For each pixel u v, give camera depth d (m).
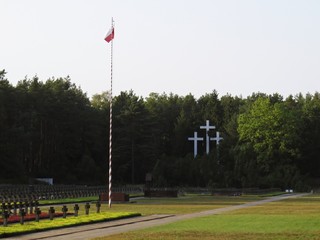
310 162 149.62
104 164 142.75
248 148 130.25
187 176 122.31
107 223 39.72
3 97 122.62
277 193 110.56
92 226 37.09
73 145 137.75
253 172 120.00
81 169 132.50
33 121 128.12
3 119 117.81
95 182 130.38
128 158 145.25
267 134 134.50
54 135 135.50
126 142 145.25
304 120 151.00
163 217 45.44
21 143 119.31
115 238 28.94
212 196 95.50
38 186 96.56
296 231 32.00
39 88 138.38
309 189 120.88
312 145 149.38
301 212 50.28
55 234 31.81
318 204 65.50
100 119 147.75
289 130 134.75
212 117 168.75
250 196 95.50
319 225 36.09
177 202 72.38
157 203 69.56
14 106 127.81
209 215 47.34
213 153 127.12
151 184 118.81
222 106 184.50
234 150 130.50
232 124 153.88
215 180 120.25
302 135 147.75
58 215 44.34
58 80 153.00
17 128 118.69
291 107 158.75
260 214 47.88
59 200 71.06
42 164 134.50
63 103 138.38
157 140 157.75
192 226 36.06
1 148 114.19
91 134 141.38
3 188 85.06
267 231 32.19
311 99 176.12
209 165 122.44
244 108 168.00
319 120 152.88
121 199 70.69
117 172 143.12
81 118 140.50
